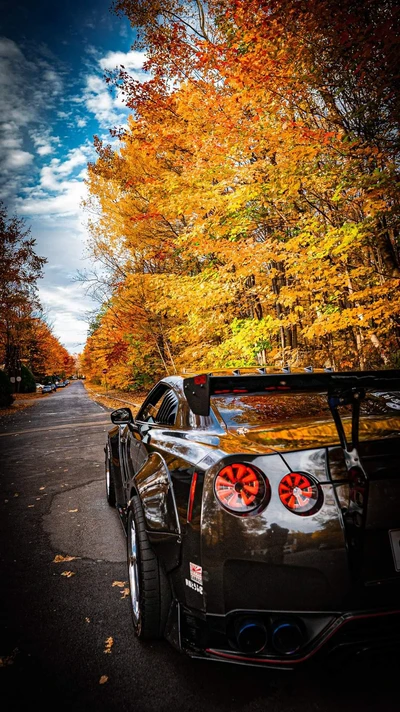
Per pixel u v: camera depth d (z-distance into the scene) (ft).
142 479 8.66
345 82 22.31
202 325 35.29
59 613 9.43
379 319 24.48
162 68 28.89
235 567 6.12
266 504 6.09
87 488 20.36
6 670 7.48
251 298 35.47
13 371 177.99
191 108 28.25
